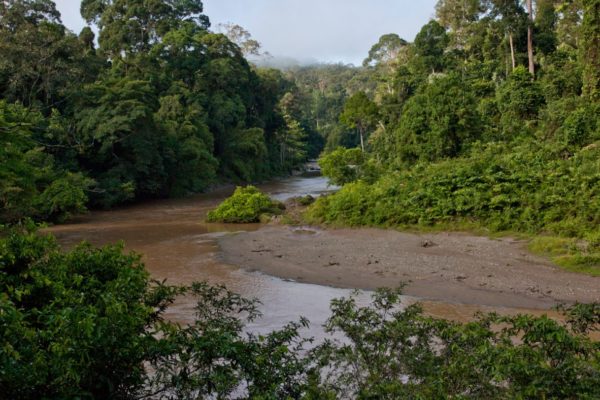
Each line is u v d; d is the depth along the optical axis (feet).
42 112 106.32
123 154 121.70
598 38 82.17
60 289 16.78
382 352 14.82
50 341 13.29
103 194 111.04
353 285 44.86
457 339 14.65
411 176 74.38
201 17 208.13
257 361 14.43
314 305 38.55
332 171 98.84
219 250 62.95
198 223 89.15
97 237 74.74
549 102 94.99
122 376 14.67
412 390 12.80
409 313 16.37
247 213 87.51
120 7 179.63
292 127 257.96
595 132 71.56
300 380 15.08
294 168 247.91
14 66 98.37
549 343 13.84
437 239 61.46
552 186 59.72
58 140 100.89
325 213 79.41
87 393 12.79
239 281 47.24
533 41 132.67
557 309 17.40
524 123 93.71
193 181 146.72
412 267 49.65
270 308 37.76
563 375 12.41
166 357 14.96
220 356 14.84
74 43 113.19
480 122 89.56
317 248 61.00
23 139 34.86
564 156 70.44
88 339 12.99
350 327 15.71
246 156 183.11
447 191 66.85
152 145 124.47
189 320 34.01
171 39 171.73
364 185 81.56
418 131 89.25
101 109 112.06
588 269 45.01
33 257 18.56
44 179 90.22
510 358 12.84
